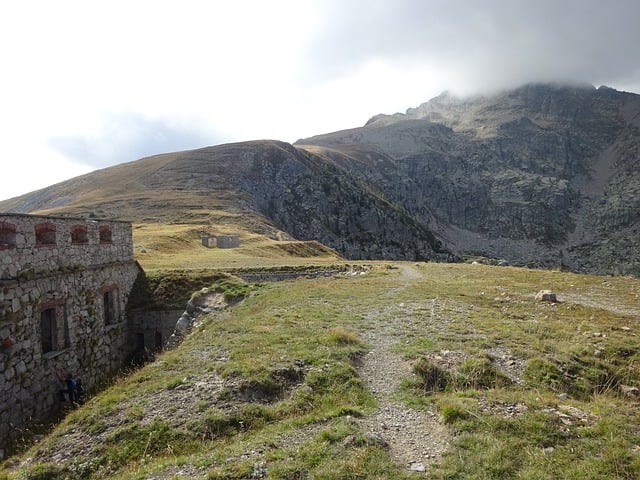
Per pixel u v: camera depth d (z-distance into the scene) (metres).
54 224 23.44
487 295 26.95
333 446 9.23
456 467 8.27
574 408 10.91
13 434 18.34
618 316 21.11
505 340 16.67
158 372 14.98
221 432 10.84
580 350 15.59
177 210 115.38
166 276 36.38
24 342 20.16
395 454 9.02
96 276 28.36
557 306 23.30
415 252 195.38
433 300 25.28
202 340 18.47
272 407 11.77
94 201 126.75
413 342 16.53
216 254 62.03
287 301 25.77
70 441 11.57
